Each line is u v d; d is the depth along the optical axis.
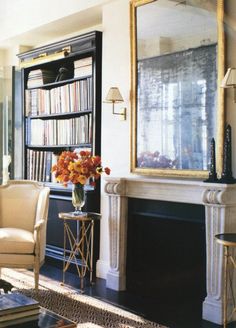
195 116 3.49
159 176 3.81
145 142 3.91
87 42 4.51
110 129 4.32
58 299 3.68
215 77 3.34
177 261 3.72
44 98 5.20
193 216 3.55
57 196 4.84
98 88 4.45
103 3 4.27
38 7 5.04
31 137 5.42
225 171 3.19
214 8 3.33
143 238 3.99
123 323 3.17
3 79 5.96
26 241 3.76
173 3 3.65
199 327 3.12
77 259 4.53
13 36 5.55
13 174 5.88
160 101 3.78
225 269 2.93
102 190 4.41
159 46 3.78
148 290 3.93
